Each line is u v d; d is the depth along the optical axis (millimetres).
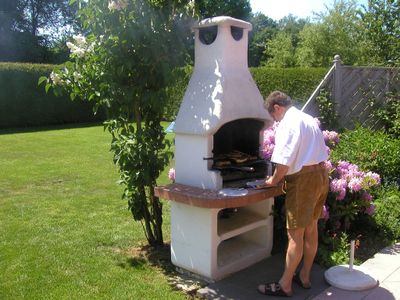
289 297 3342
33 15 36188
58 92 4027
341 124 6688
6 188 6820
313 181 3123
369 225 4785
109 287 3508
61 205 5883
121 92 3809
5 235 4695
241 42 3777
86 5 3824
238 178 3914
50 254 4176
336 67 6449
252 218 4105
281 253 4293
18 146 11289
